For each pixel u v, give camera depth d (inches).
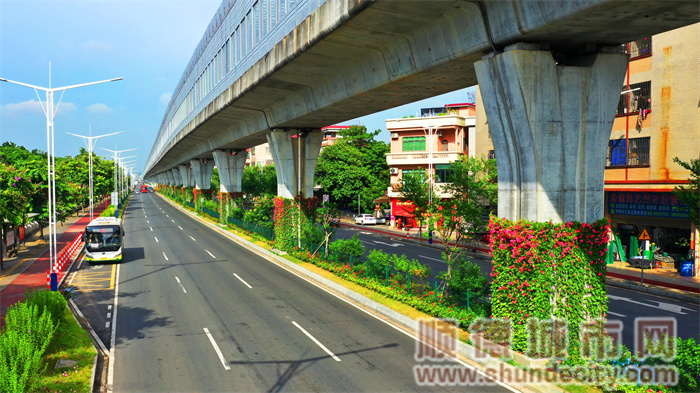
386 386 460.4
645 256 1099.3
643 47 1093.1
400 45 661.9
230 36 1202.6
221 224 2055.9
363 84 784.9
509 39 490.9
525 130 501.7
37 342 505.0
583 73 514.0
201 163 2817.4
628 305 790.5
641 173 1098.7
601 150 529.7
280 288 893.2
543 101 503.2
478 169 1354.6
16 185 1120.2
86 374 479.2
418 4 522.3
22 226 1406.3
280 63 805.9
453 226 789.9
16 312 533.6
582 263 509.7
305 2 727.1
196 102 1712.6
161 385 466.0
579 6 402.9
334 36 640.4
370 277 880.9
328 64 794.2
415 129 1998.0
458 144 1932.8
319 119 1129.4
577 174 521.7
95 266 1127.6
